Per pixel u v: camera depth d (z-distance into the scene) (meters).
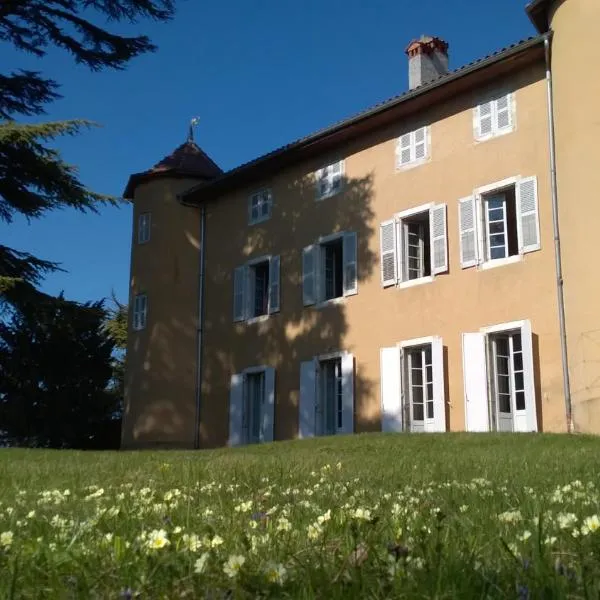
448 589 2.13
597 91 14.59
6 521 4.10
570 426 14.44
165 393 23.14
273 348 21.08
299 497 5.18
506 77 16.80
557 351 14.98
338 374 19.36
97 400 26.94
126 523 3.69
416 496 4.91
